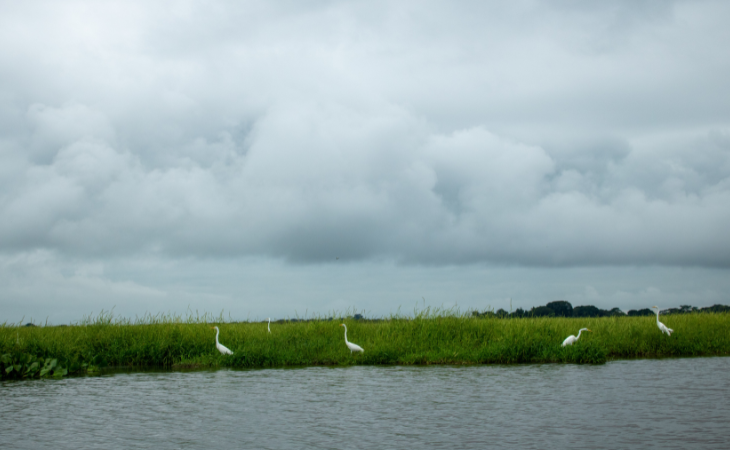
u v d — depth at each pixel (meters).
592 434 9.66
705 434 9.62
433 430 10.03
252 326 25.28
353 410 11.77
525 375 16.22
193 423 10.83
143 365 19.70
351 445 9.16
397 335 21.91
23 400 13.31
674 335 22.11
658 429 9.95
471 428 10.13
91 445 9.39
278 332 23.50
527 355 19.23
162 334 21.28
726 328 23.69
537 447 8.93
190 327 22.38
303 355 20.05
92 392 14.32
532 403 12.23
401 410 11.70
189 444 9.38
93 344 20.25
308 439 9.55
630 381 15.02
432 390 13.97
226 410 11.96
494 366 18.25
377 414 11.34
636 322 24.77
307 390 14.23
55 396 13.81
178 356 20.12
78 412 11.91
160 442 9.52
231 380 16.05
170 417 11.36
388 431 10.00
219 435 9.91
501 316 24.73
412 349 20.36
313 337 22.59
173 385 15.30
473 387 14.31
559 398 12.76
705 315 26.41
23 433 10.19
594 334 22.12
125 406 12.52
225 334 22.20
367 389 14.23
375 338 21.66
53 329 21.56
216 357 19.53
